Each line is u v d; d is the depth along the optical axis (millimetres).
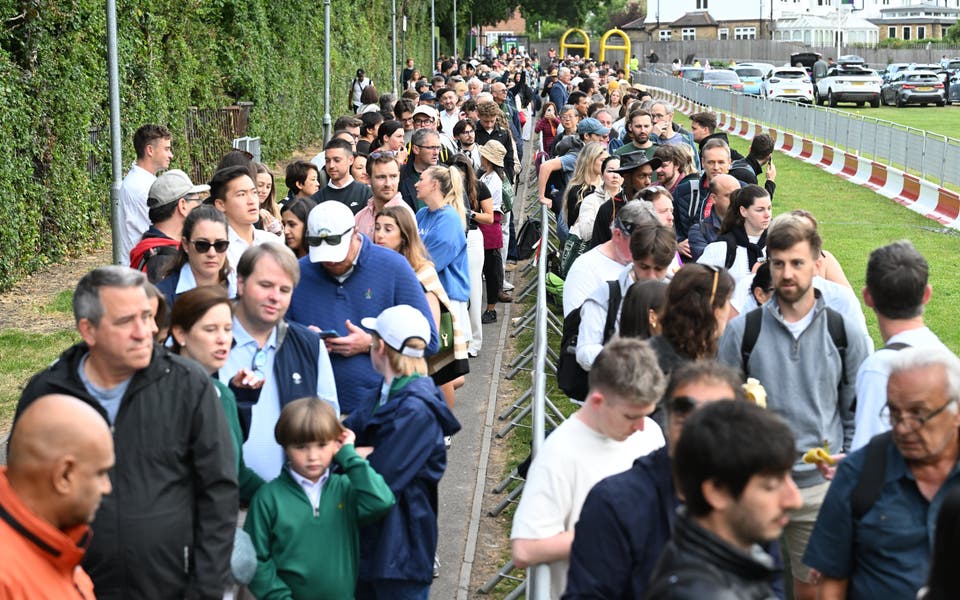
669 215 7996
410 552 4992
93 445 3502
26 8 13852
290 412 4734
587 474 4113
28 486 3473
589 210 9594
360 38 40969
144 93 17625
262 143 25344
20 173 13523
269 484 4863
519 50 91562
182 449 4270
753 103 38938
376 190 8414
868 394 4562
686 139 14445
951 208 19578
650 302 5098
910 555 3729
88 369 4234
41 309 12609
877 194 23609
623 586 3549
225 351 4773
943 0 140750
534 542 4102
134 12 16922
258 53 24781
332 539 4824
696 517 2781
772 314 5211
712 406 2812
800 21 117812
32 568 3445
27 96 13844
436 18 75188
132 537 4148
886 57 98875
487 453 8727
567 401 10070
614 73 45906
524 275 15062
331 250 5879
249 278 5094
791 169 28688
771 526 2752
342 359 5914
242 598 4879
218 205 6770
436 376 7160
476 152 12938
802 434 5098
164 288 5957
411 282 6184
